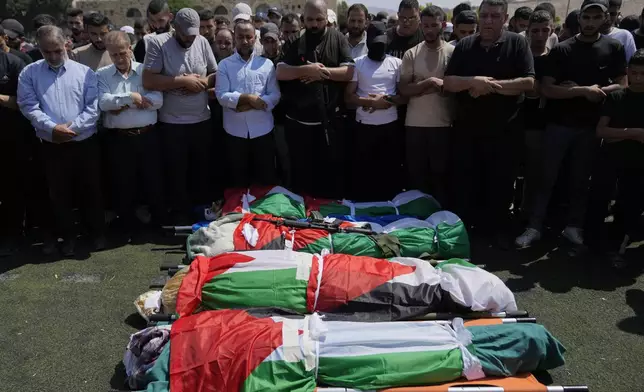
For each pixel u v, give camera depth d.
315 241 4.31
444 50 5.07
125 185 5.17
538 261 4.76
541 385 2.89
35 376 3.20
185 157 5.36
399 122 5.52
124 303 4.04
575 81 4.62
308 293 3.46
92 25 5.44
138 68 5.05
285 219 4.60
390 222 4.91
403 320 3.44
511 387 2.86
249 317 3.15
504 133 4.79
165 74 5.01
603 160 4.62
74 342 3.54
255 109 5.12
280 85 5.30
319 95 5.17
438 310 3.53
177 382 2.76
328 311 3.45
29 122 4.91
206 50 5.26
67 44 6.32
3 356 3.38
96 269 4.60
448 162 5.39
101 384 3.12
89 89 4.71
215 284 3.50
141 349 3.02
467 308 3.50
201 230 4.46
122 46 4.77
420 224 4.66
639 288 4.27
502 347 2.99
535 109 5.22
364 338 2.99
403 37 5.63
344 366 2.87
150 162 5.18
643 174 4.50
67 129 4.50
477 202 5.57
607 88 4.55
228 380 2.76
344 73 5.10
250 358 2.81
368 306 3.46
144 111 4.99
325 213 5.11
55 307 3.97
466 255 4.47
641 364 3.33
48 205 4.96
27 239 5.28
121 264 4.70
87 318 3.83
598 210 4.76
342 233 4.42
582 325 3.75
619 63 4.59
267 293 3.46
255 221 4.51
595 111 4.66
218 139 5.89
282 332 2.96
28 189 4.93
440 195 5.60
